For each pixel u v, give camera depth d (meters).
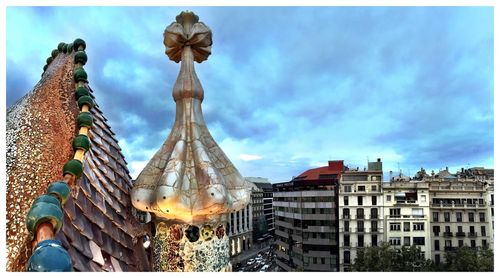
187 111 6.92
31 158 5.47
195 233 6.29
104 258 5.37
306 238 58.38
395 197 55.53
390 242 54.31
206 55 7.58
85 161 5.99
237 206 6.72
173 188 5.99
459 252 48.09
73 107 6.91
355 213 55.84
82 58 7.91
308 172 63.50
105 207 6.01
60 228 4.19
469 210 55.09
